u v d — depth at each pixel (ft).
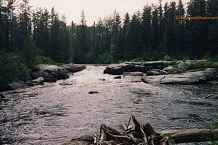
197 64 129.90
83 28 358.02
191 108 60.80
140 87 97.55
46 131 43.16
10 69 100.99
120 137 24.64
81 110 59.00
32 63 127.24
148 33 281.33
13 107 62.08
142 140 24.18
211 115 53.57
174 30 251.60
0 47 174.29
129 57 254.47
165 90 89.61
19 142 37.78
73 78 135.33
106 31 393.91
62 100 71.56
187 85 101.91
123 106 63.52
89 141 26.68
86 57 329.31
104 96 78.18
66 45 265.34
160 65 159.74
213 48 207.72
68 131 43.14
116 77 131.75
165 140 24.14
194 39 225.15
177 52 237.04
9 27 205.67
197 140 30.55
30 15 239.30
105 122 48.55
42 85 105.70
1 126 46.09
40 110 59.00
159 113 55.93
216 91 86.28
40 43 237.25
